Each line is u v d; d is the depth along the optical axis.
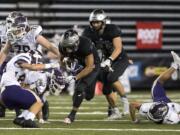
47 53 30.59
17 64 17.44
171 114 19.12
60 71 18.73
